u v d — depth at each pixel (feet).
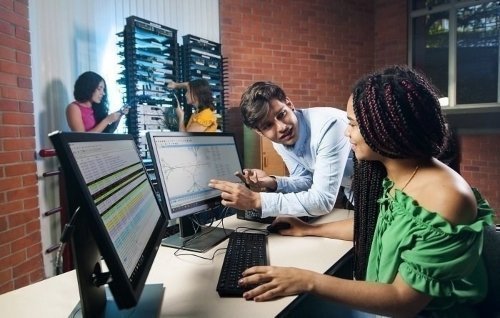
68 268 3.67
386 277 2.72
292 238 4.32
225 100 13.29
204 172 4.44
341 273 4.17
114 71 10.28
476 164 13.83
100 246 1.92
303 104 14.94
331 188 4.40
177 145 4.09
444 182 2.56
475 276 2.77
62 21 9.15
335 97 15.55
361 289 2.61
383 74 2.73
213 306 2.69
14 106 7.88
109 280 2.05
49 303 2.82
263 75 14.11
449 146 3.21
